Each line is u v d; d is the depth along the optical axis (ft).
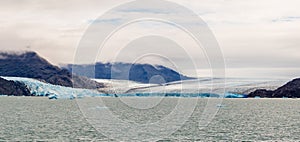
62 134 204.64
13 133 213.46
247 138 197.06
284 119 333.21
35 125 259.60
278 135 211.20
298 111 471.21
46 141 183.83
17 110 453.99
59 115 363.35
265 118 343.26
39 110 449.48
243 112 435.53
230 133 213.05
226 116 360.69
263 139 195.21
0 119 317.01
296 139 197.26
